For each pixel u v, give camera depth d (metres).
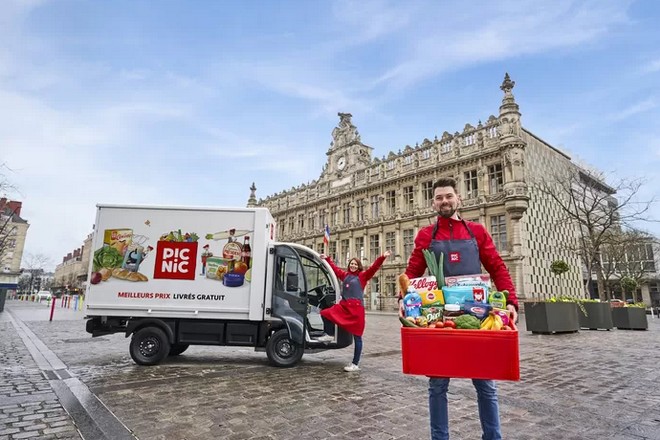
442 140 36.12
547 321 14.91
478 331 2.64
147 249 8.51
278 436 4.11
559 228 32.72
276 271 8.43
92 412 4.84
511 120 30.58
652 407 5.17
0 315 23.69
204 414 4.83
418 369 2.72
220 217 8.66
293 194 56.69
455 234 3.33
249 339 8.30
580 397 5.67
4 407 5.03
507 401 5.45
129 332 8.19
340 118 50.09
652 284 53.97
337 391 6.00
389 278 39.09
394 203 40.84
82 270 115.75
